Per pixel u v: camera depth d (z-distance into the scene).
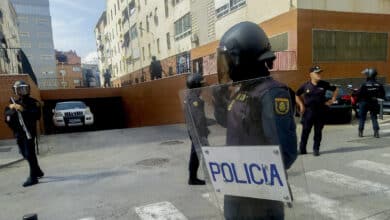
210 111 1.54
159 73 18.67
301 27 13.60
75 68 69.81
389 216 3.35
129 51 41.59
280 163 1.28
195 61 17.16
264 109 1.33
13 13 36.25
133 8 38.28
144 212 3.85
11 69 20.22
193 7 22.81
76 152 8.30
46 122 21.75
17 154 8.02
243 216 1.41
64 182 5.38
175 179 5.19
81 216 3.84
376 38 15.30
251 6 16.61
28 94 5.23
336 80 14.51
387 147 6.55
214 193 1.54
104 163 6.73
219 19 19.58
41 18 73.62
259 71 1.50
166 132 11.44
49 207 4.21
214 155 1.48
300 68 13.66
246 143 1.38
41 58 72.56
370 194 3.99
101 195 4.59
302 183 1.37
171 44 27.58
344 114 10.27
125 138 10.48
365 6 14.94
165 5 28.02
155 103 17.05
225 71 1.55
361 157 5.83
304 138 6.13
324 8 14.02
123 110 24.34
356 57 14.94
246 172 1.38
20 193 4.87
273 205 1.33
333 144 7.05
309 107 5.93
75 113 15.05
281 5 14.52
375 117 7.62
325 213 3.45
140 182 5.14
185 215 3.68
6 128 10.90
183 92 1.69
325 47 14.18
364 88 7.58
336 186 4.33
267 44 1.51
